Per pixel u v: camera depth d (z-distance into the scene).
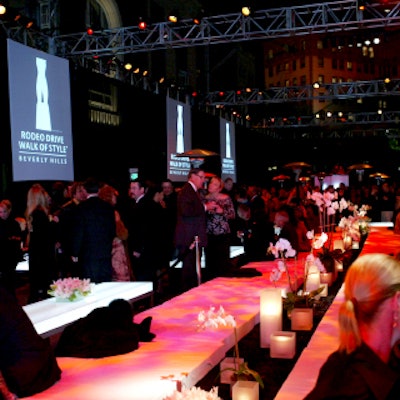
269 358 4.84
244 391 3.65
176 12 16.77
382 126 48.47
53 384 3.84
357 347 1.45
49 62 12.35
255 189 13.05
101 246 6.52
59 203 10.59
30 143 11.71
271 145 34.88
